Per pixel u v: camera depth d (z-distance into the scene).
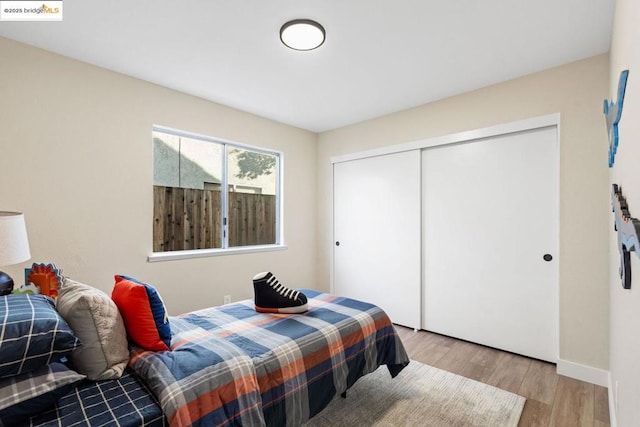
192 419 1.12
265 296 2.09
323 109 3.39
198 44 2.15
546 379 2.29
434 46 2.17
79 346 1.14
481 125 2.84
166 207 3.01
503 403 1.98
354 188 3.87
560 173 2.40
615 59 1.67
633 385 1.11
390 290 3.55
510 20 1.88
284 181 3.88
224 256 3.23
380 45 2.15
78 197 2.33
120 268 2.53
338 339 1.79
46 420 1.01
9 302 1.19
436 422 1.80
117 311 1.41
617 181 1.50
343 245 3.99
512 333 2.74
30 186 2.12
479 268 2.92
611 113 1.47
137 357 1.37
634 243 0.86
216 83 2.76
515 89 2.65
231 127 3.33
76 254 2.31
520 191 2.69
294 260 3.97
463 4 1.74
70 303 1.30
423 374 2.35
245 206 3.63
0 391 0.97
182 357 1.35
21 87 2.10
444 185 3.14
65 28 1.96
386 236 3.58
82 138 2.35
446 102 3.07
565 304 2.36
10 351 0.98
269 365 1.43
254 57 2.32
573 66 2.36
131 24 1.92
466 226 3.00
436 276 3.21
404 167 3.42
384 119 3.58
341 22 1.90
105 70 2.47
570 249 2.34
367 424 1.78
